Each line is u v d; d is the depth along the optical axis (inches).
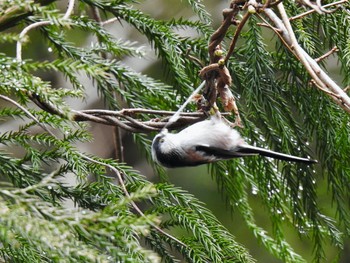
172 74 200.1
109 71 199.5
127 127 194.1
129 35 237.5
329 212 215.3
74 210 183.9
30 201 183.5
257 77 198.7
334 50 194.1
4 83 189.3
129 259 184.5
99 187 195.2
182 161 194.9
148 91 199.6
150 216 183.9
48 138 195.8
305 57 192.2
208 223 196.1
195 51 200.1
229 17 193.0
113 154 248.5
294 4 199.2
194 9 200.5
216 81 194.1
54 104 187.0
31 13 192.9
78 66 186.7
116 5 199.9
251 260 195.2
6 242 184.9
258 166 200.5
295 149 200.1
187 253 195.5
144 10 247.1
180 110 194.2
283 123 199.5
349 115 198.8
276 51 199.6
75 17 199.3
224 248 195.0
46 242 183.0
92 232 184.1
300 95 199.5
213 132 194.7
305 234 201.5
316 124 199.6
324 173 200.8
